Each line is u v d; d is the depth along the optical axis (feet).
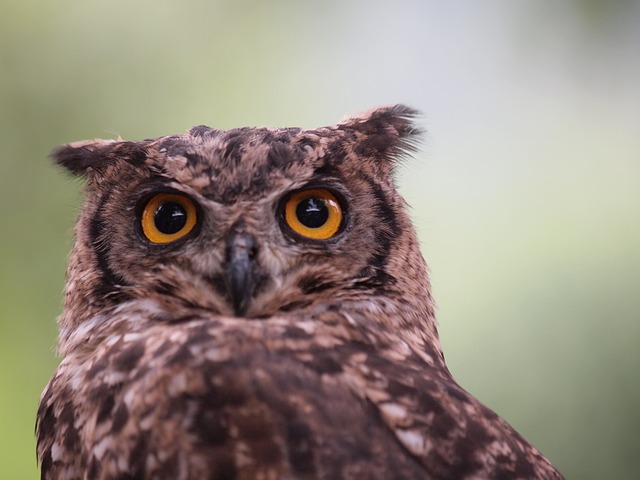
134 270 8.78
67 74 9.68
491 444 8.57
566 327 9.57
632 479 9.41
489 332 9.62
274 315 8.75
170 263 8.77
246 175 8.77
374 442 8.54
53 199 9.55
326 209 8.79
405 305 8.80
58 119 9.64
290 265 8.77
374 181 8.83
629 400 9.46
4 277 9.51
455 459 8.55
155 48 9.77
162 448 8.53
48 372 9.51
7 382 9.50
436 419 8.56
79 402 8.63
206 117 9.78
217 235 8.76
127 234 8.79
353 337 8.73
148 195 8.79
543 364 9.54
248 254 8.75
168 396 8.55
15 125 9.61
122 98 9.71
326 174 8.79
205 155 8.78
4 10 9.68
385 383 8.58
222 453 8.52
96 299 8.79
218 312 8.76
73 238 8.86
